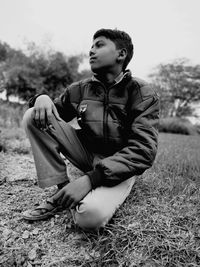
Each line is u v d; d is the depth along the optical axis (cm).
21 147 317
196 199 164
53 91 1320
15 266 118
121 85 145
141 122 136
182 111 2859
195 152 357
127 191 147
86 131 150
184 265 111
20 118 602
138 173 133
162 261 113
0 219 150
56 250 127
